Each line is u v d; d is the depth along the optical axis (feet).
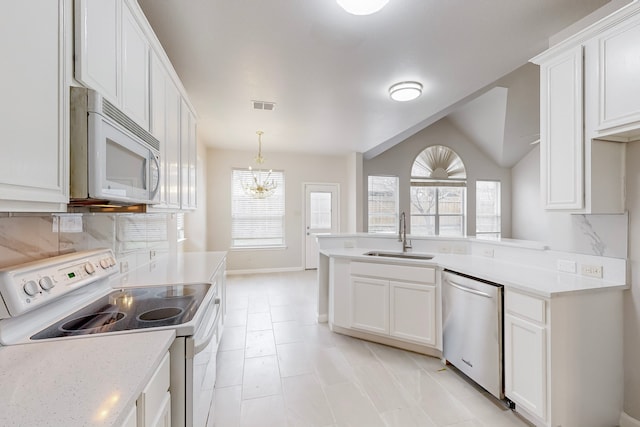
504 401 6.20
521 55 7.57
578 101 5.48
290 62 7.89
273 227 19.45
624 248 5.52
